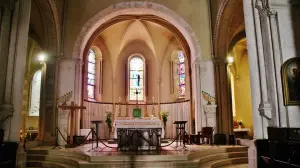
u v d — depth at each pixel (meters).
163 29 20.39
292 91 7.95
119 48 21.28
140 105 21.42
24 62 9.31
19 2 9.48
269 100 8.29
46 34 14.80
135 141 11.27
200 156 10.42
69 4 15.74
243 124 20.66
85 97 19.00
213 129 13.89
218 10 14.84
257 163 7.98
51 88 14.66
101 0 15.95
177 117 20.11
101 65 21.25
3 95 8.81
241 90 21.11
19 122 8.98
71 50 15.33
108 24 18.09
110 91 21.27
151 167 8.76
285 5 8.53
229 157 11.55
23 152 9.08
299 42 8.35
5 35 9.10
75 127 14.85
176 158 9.18
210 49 15.51
